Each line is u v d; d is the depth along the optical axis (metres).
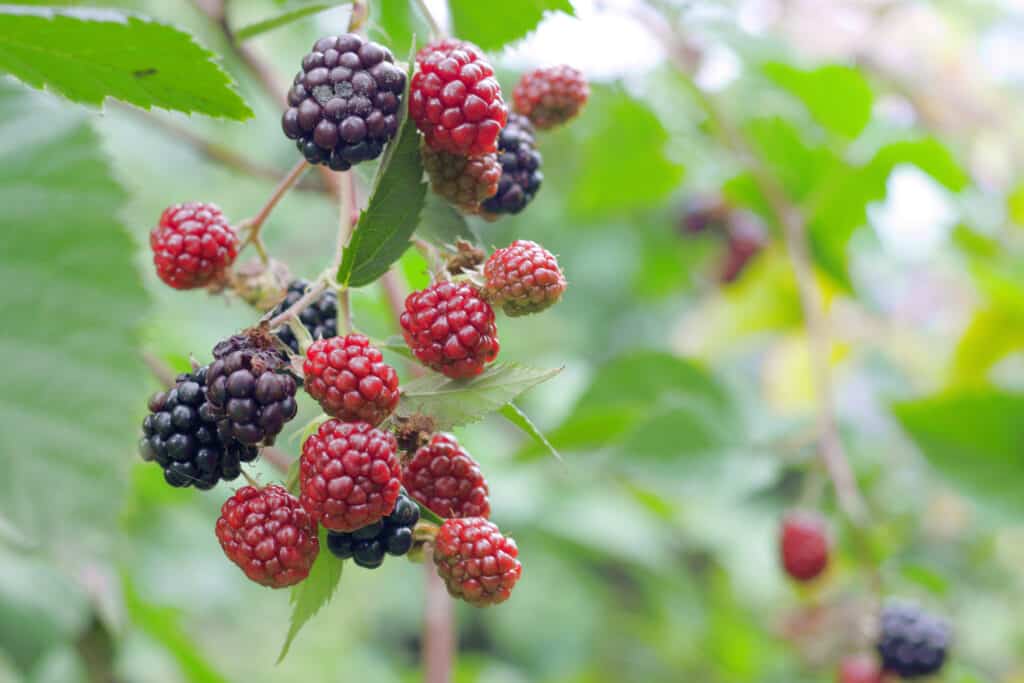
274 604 0.96
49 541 0.48
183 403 0.50
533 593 1.04
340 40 0.51
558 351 1.15
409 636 1.21
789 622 0.80
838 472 0.74
